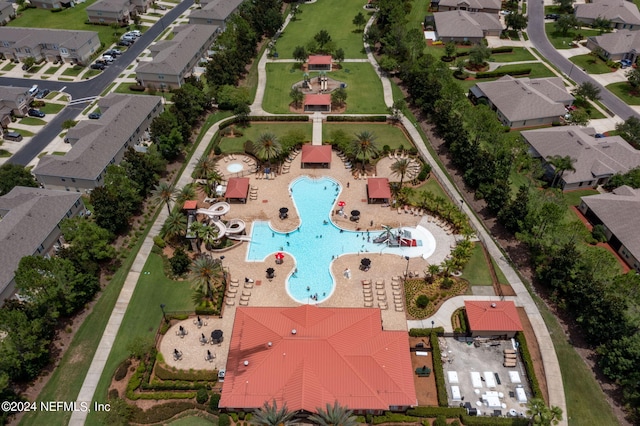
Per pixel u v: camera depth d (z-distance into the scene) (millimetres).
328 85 142875
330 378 63344
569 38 172875
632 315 68125
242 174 108188
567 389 66188
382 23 179250
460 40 168375
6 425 62438
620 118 127625
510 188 98438
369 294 79812
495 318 72312
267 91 140375
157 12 193375
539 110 123000
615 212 90250
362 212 97500
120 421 62156
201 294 80188
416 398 63469
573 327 74375
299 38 174750
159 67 136375
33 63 149875
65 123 118375
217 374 67625
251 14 168250
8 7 179875
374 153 106875
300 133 116812
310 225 94500
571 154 105438
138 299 79500
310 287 81688
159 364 69500
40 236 83312
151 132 108125
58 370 69000
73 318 76188
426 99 125688
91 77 147375
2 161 110750
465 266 85062
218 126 124438
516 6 195125
